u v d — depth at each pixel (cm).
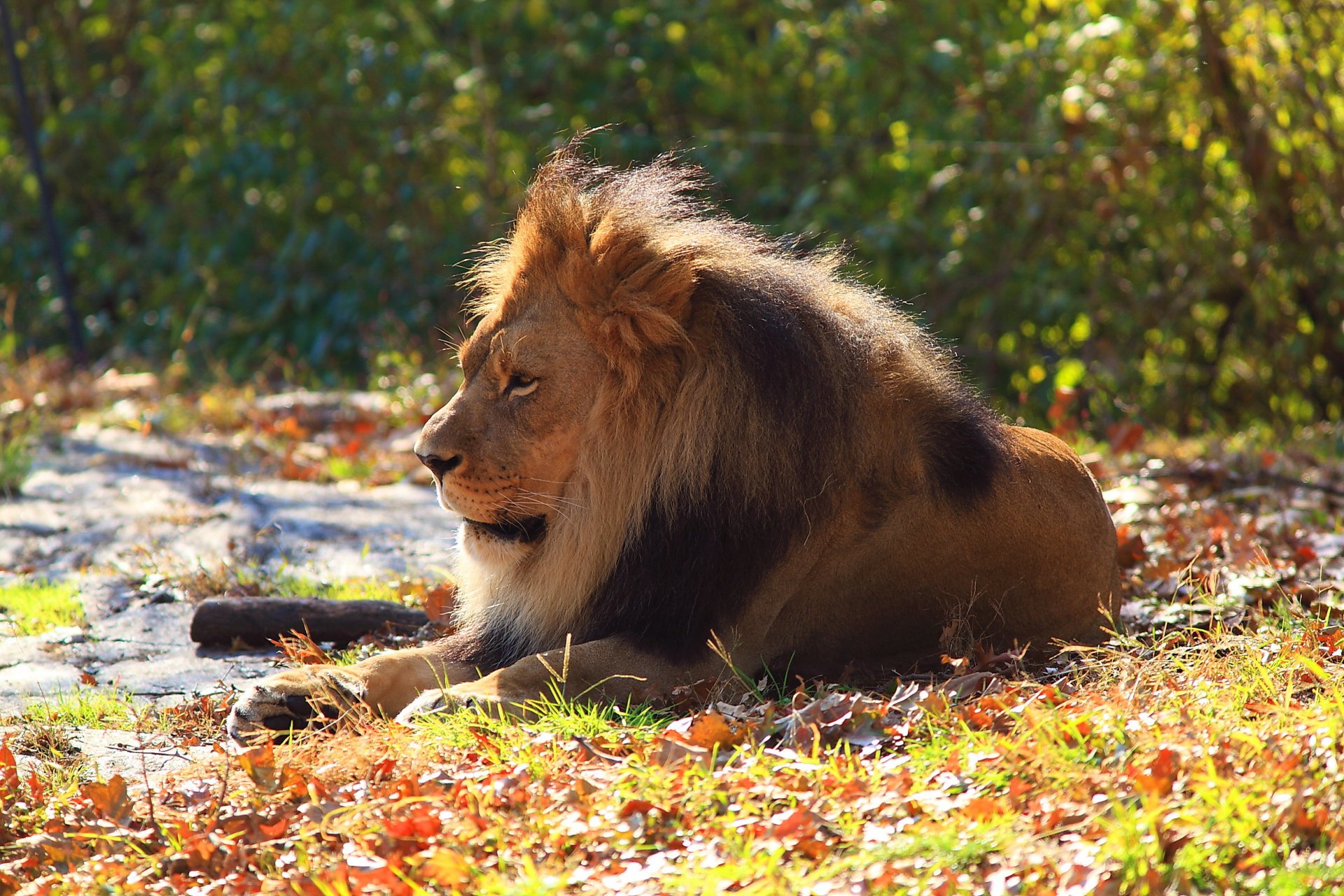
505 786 611
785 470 789
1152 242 2366
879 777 606
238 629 984
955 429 830
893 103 2614
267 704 739
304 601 995
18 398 2128
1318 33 2131
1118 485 1438
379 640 972
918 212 2552
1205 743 588
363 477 1672
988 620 850
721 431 785
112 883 563
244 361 2809
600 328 794
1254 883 489
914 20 2527
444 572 1127
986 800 566
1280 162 2200
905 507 827
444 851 539
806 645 839
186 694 868
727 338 790
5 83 3256
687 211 834
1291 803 523
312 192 2839
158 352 2920
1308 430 1973
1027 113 2355
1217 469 1514
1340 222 2128
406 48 2892
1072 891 487
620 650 782
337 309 2780
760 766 617
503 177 2844
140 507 1473
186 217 3028
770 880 498
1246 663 723
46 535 1374
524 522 816
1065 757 599
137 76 3319
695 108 2898
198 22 3002
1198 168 2300
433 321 2752
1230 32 2142
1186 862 498
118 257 3091
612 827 570
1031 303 2411
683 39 2820
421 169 2972
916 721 675
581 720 704
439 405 1966
